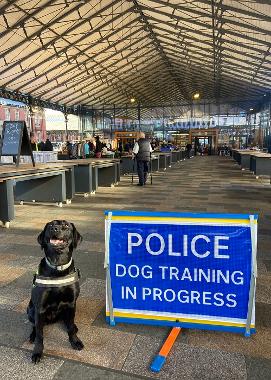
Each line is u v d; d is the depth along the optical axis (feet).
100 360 6.95
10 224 18.89
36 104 80.48
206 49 64.34
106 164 33.83
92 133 118.93
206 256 7.54
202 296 7.65
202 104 129.59
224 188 34.12
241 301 7.51
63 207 24.26
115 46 68.28
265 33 45.06
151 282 7.91
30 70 62.08
